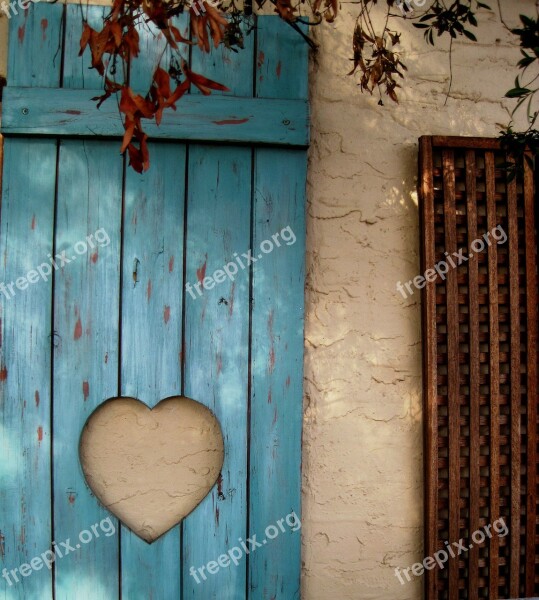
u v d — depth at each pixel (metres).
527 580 1.76
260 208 1.71
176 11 1.42
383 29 1.81
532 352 1.75
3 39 1.73
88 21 1.68
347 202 1.78
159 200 1.69
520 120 1.84
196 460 1.74
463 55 1.83
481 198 1.79
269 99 1.70
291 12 1.40
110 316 1.67
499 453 1.75
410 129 1.81
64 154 1.67
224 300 1.69
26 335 1.65
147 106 1.15
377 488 1.77
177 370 1.68
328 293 1.76
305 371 1.75
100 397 1.66
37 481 1.65
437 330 1.78
